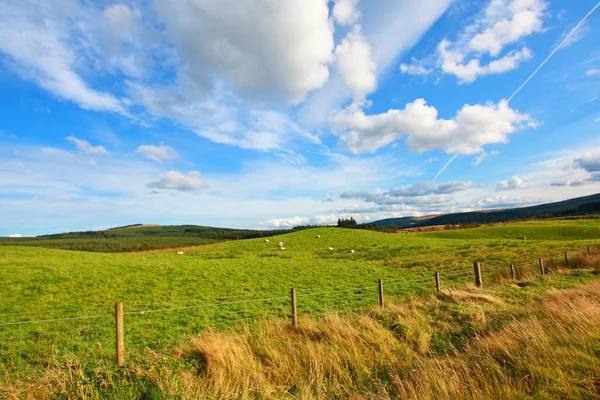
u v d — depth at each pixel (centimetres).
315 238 6888
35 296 1855
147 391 593
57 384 609
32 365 919
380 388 587
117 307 763
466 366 573
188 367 688
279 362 709
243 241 7156
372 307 1204
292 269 3122
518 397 449
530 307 980
